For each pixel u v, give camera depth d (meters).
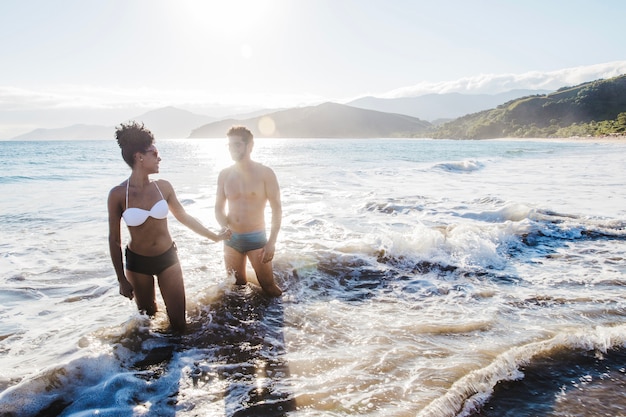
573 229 7.18
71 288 4.67
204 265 5.40
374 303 4.30
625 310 4.00
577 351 3.19
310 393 2.68
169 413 2.48
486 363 3.00
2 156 31.66
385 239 6.09
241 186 4.24
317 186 13.82
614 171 18.69
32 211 9.16
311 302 4.30
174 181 14.95
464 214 8.87
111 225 3.30
